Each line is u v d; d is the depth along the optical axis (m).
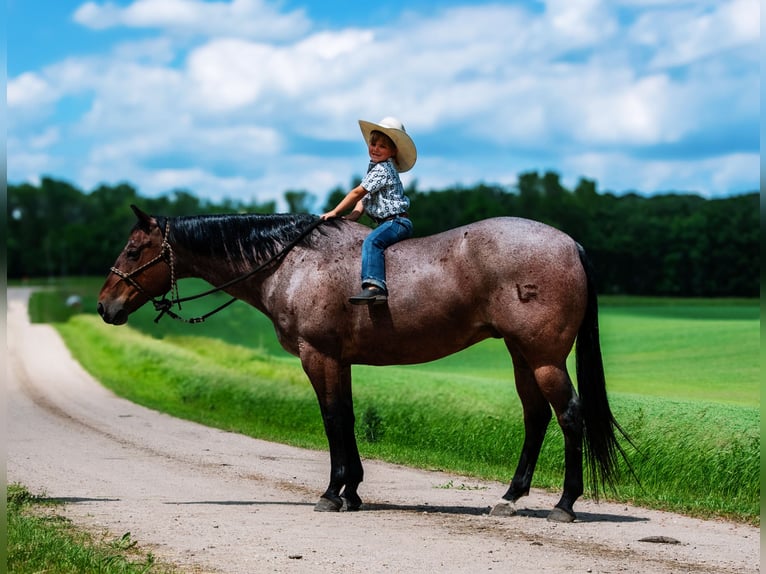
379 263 9.05
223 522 8.77
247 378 22.97
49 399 23.44
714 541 8.11
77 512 9.25
